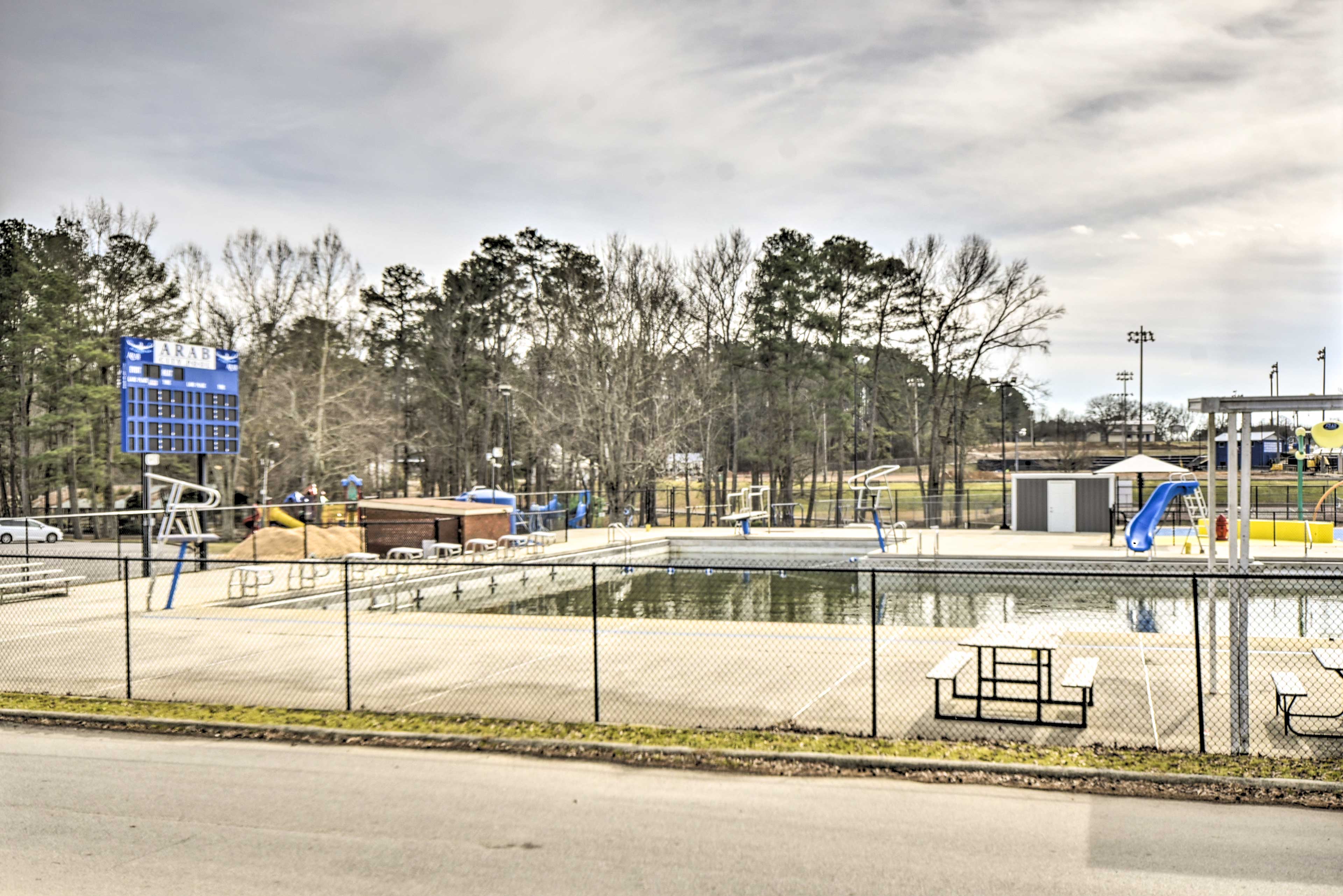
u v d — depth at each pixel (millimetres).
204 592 23203
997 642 10797
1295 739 9773
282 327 55188
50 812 7961
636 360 51312
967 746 9656
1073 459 71875
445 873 6645
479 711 11320
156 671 13812
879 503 39469
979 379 64438
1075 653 14148
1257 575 9406
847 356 61844
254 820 7742
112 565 28328
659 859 6902
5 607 20719
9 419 56312
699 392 57875
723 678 12797
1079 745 9680
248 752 9859
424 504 33688
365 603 24203
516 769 9195
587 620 18000
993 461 87375
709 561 37812
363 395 57000
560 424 55719
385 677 13211
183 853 7031
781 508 60812
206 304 57344
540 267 71812
